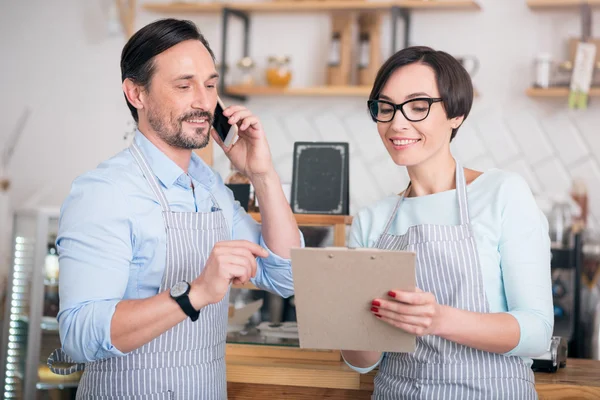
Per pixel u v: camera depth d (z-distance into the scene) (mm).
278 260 1695
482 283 1515
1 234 4254
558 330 3127
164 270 1497
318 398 1902
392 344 1362
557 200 3477
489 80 3846
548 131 3773
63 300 1390
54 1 4441
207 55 1535
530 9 3787
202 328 1521
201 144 1525
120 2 4164
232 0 4164
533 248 1511
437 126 1565
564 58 3742
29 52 4473
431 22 3910
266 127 4125
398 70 1577
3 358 3047
